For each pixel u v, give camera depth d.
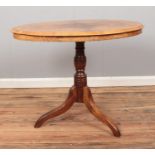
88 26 1.91
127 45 3.03
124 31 1.73
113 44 3.03
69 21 2.30
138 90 2.96
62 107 2.17
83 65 2.10
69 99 2.16
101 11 2.97
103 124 2.20
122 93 2.89
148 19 2.98
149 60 3.07
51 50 3.05
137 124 2.19
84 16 2.98
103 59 3.07
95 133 2.07
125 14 2.98
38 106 2.61
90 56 3.06
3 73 3.12
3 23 3.01
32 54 3.07
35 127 2.18
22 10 2.98
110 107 2.53
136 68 3.09
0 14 2.99
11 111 2.50
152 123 2.20
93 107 2.09
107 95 2.84
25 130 2.15
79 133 2.08
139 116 2.33
